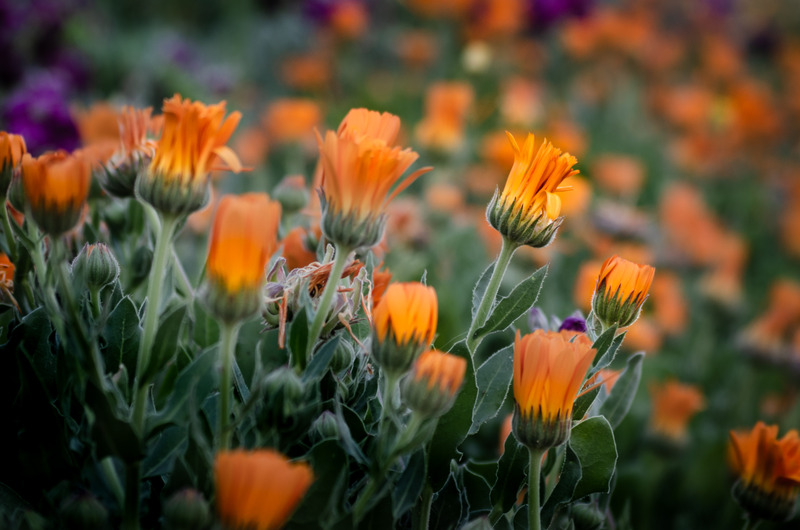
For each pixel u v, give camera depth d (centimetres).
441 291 97
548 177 64
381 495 60
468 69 245
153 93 230
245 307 57
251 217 57
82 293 65
